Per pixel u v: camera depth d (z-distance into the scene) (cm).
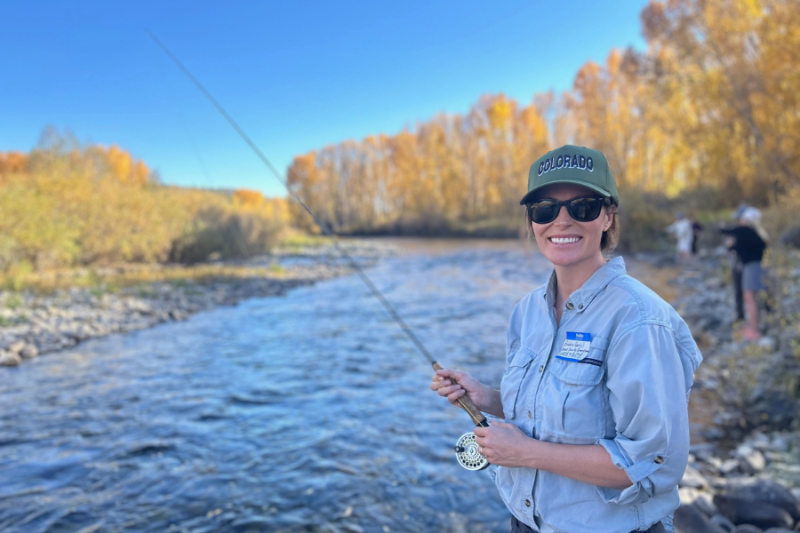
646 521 123
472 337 905
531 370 141
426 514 374
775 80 1977
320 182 6912
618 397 120
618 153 3741
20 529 363
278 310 1202
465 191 5688
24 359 786
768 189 2084
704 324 811
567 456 123
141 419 550
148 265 1966
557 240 137
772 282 664
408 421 539
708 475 396
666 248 1966
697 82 2366
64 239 1691
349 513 377
